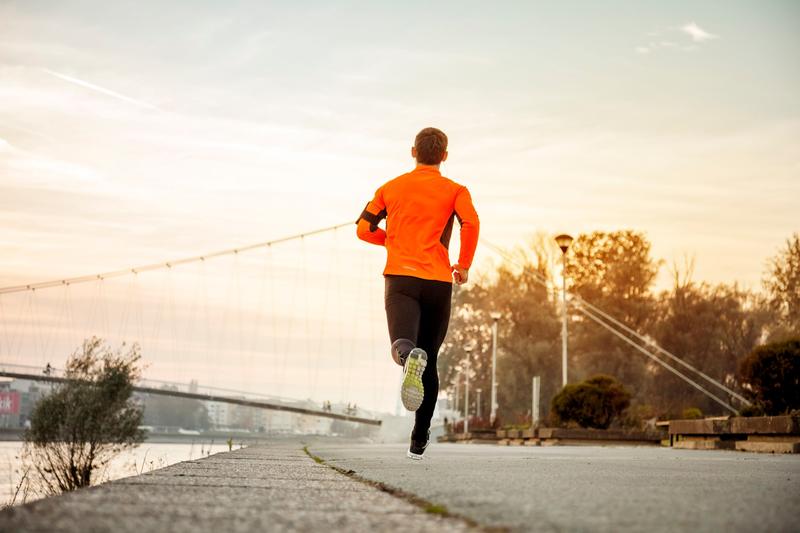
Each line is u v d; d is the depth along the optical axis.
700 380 44.94
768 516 1.97
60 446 21.53
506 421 46.78
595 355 47.69
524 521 1.82
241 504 2.13
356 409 73.69
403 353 4.05
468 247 4.42
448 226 4.46
